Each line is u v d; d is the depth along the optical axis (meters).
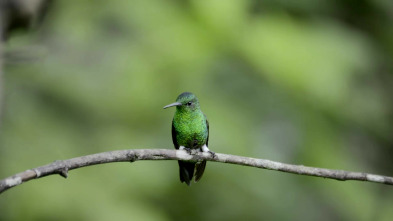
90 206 9.45
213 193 11.06
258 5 10.99
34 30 9.98
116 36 10.82
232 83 10.63
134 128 10.59
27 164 9.84
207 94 10.43
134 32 10.70
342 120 11.12
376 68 12.45
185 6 10.52
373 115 12.09
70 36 10.80
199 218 11.02
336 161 10.85
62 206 9.34
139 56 10.41
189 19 10.29
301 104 10.66
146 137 10.51
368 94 12.12
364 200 11.37
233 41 10.09
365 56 11.41
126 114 10.55
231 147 10.12
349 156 11.73
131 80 10.38
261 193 11.16
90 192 9.56
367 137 12.91
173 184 10.58
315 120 10.75
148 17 10.55
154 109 10.48
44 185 9.46
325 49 10.72
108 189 9.77
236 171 11.11
